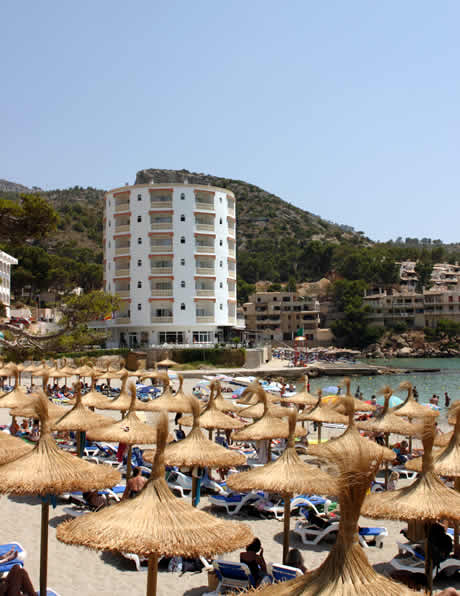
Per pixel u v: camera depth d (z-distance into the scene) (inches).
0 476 357.1
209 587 401.1
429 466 367.6
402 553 456.1
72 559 462.3
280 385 1998.0
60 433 993.5
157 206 3225.9
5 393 1051.9
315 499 594.2
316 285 6363.2
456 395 2346.2
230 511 609.9
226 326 3447.3
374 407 1104.2
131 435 648.4
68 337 984.9
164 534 255.8
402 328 5565.9
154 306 3233.3
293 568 374.0
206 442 551.8
